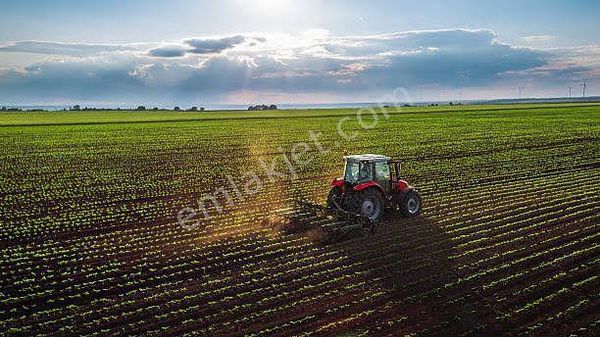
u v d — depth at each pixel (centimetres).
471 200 2023
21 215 1952
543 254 1373
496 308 1089
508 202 1978
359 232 1566
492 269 1276
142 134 5300
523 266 1302
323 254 1414
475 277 1232
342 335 986
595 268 1276
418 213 1778
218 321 1055
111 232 1711
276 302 1129
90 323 1061
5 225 1808
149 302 1155
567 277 1227
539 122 5984
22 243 1608
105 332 1020
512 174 2630
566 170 2739
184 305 1135
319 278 1250
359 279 1236
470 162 3066
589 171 2681
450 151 3594
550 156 3247
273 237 1595
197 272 1323
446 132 4978
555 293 1145
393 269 1295
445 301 1121
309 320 1045
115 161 3381
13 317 1111
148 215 1930
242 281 1255
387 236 1561
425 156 3369
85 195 2314
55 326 1056
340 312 1080
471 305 1102
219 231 1683
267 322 1044
